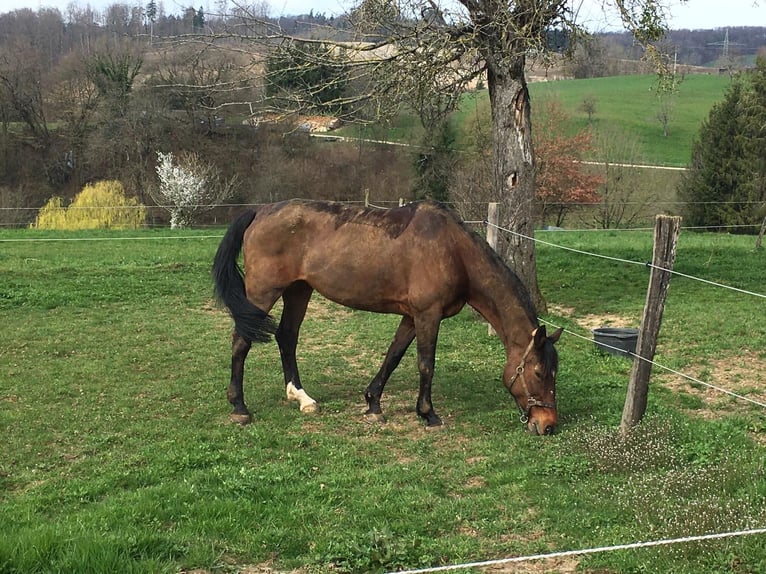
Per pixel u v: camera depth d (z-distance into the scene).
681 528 4.51
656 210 35.50
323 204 7.50
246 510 5.08
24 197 36.88
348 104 11.95
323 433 6.98
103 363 9.52
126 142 33.91
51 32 34.34
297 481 5.74
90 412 7.59
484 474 5.95
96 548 4.28
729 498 5.02
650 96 49.62
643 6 10.95
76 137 35.91
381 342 10.84
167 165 31.56
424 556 4.43
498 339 10.88
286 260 7.43
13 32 34.62
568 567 4.35
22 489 5.73
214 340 10.82
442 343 10.67
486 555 4.50
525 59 11.45
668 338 10.53
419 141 33.06
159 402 7.99
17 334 10.85
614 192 34.78
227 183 33.91
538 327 6.84
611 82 55.09
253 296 7.47
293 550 4.58
